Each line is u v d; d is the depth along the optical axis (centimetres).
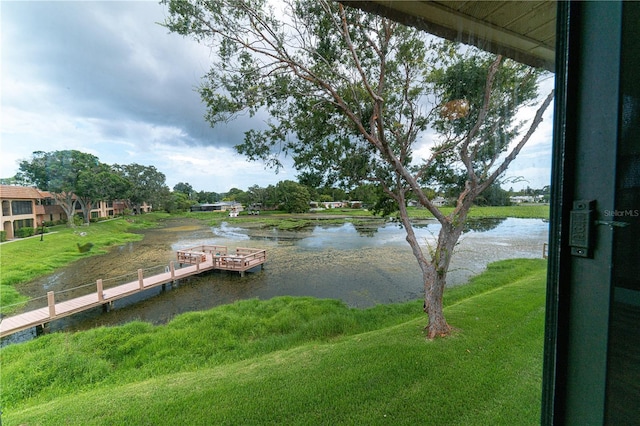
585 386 59
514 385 207
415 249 376
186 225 2172
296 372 300
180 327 539
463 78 233
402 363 291
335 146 363
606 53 53
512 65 185
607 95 53
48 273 693
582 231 57
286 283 942
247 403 248
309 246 1552
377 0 144
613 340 55
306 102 345
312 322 545
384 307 630
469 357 285
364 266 1102
